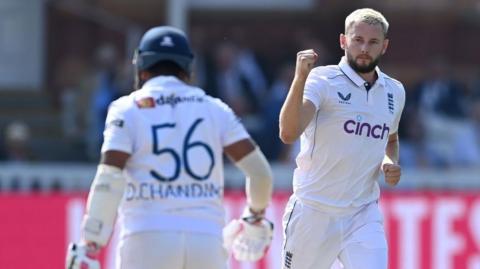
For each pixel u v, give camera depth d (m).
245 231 21.09
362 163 23.03
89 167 43.94
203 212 19.77
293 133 21.88
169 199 19.67
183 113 19.98
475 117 54.38
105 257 36.75
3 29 60.94
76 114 54.50
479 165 53.25
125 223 19.86
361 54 22.52
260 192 20.33
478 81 60.12
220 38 61.59
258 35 61.78
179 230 19.58
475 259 39.03
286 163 46.88
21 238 38.00
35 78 60.91
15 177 42.12
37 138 55.16
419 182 43.28
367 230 23.16
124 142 19.64
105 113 51.19
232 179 42.66
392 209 38.97
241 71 54.50
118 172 19.55
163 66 20.30
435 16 62.38
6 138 49.59
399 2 62.12
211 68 54.69
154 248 19.48
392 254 38.94
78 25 61.00
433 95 54.31
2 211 38.03
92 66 60.81
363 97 22.80
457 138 53.25
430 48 62.31
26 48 61.00
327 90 22.69
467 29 62.72
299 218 23.58
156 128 19.80
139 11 61.34
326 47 61.56
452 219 39.06
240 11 62.19
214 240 19.78
